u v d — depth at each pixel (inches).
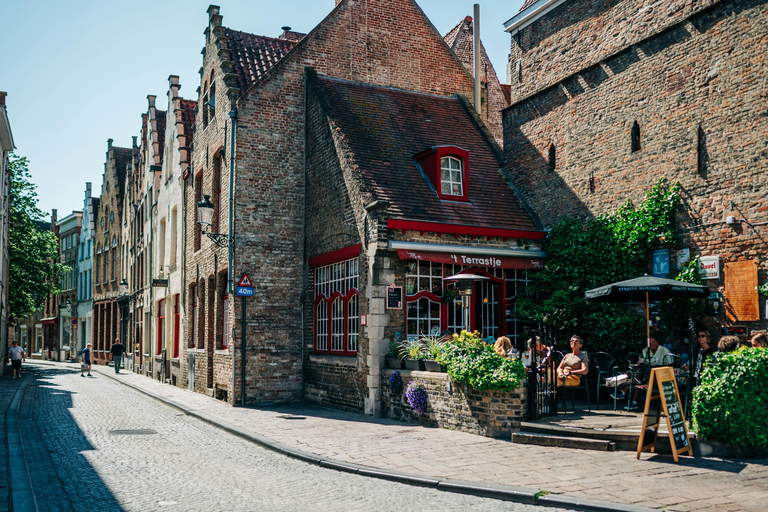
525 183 651.5
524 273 602.5
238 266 654.5
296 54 705.0
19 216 1326.3
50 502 265.0
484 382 401.4
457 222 567.8
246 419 517.7
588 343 533.3
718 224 452.4
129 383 964.6
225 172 692.7
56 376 1169.4
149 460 357.7
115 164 1631.4
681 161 482.6
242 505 257.6
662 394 319.0
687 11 495.2
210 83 771.4
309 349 660.7
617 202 538.6
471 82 810.2
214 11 752.3
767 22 424.8
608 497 253.8
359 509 251.1
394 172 601.3
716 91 458.0
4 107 887.1
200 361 785.6
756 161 428.5
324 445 389.4
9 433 439.5
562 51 626.2
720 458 321.4
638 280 418.3
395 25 768.3
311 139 681.6
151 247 1154.0
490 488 272.4
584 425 374.9
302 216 687.7
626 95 534.3
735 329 435.2
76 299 1959.9
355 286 574.9
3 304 1143.0
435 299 552.7
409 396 471.5
